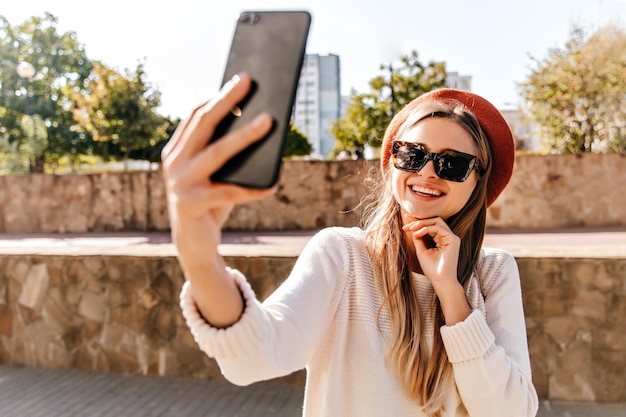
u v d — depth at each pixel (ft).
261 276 12.94
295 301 3.55
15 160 61.98
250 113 2.23
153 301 13.52
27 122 62.69
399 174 3.95
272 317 3.24
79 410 11.66
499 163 4.37
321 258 3.92
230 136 2.05
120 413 11.51
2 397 12.30
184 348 13.37
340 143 65.51
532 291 11.73
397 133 4.13
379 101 57.16
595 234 26.86
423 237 4.14
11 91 77.61
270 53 2.33
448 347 3.61
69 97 72.28
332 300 3.86
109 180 32.73
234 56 2.38
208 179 2.14
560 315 11.66
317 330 3.67
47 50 80.12
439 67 56.39
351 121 61.26
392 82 55.98
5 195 33.55
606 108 45.42
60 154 75.36
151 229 32.40
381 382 3.71
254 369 2.82
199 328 2.67
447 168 3.82
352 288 3.92
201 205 2.12
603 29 46.62
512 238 25.86
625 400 11.48
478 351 3.53
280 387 12.75
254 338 2.73
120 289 13.69
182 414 11.45
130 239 28.53
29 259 14.23
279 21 2.38
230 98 2.17
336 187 30.63
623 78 45.14
